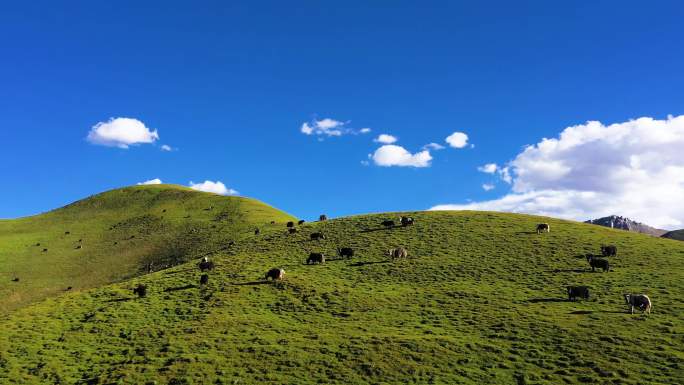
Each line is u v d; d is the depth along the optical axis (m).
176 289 52.00
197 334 38.59
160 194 146.50
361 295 46.81
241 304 45.56
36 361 35.38
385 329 38.16
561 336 34.62
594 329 35.41
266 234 82.75
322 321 40.66
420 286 49.19
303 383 29.78
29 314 46.47
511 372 30.05
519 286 47.47
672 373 28.28
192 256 83.81
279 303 45.50
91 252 96.81
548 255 57.25
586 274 49.91
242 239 84.00
